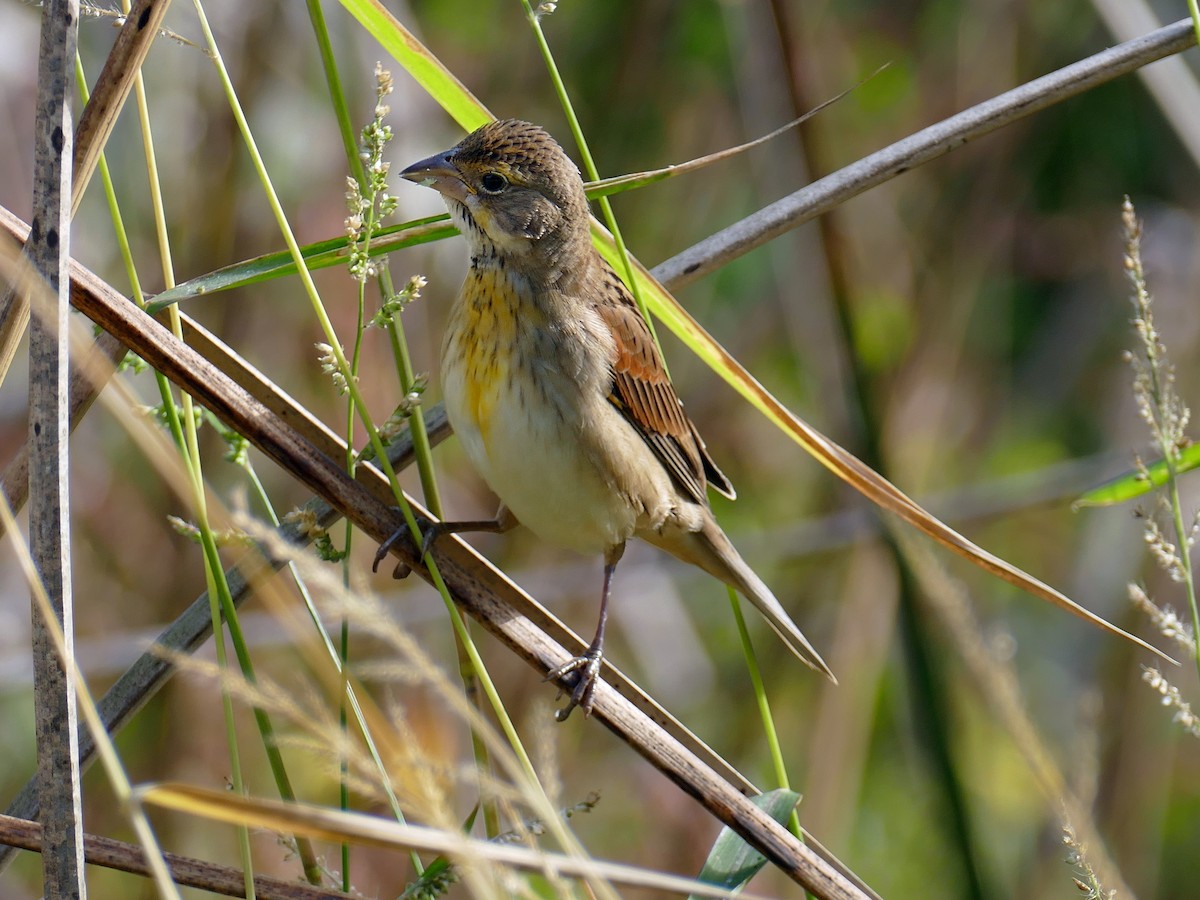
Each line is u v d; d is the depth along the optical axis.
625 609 12.89
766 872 11.58
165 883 3.64
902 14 14.35
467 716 3.78
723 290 13.60
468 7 13.58
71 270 4.88
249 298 11.56
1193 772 12.49
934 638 7.28
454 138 12.51
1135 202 13.92
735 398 13.85
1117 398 13.99
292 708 3.99
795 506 13.66
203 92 11.53
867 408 8.58
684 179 13.60
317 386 11.51
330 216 11.73
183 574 11.30
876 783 12.26
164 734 10.50
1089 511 13.53
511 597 5.91
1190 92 9.17
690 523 7.59
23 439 11.27
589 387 6.97
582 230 7.10
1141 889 11.25
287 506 11.39
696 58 13.43
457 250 12.25
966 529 13.80
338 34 11.58
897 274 13.69
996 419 14.16
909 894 11.65
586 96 13.51
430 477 5.80
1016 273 14.38
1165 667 11.82
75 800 4.52
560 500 7.03
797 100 9.09
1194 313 13.60
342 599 3.75
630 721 5.20
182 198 11.55
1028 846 11.51
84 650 9.37
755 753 12.75
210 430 11.37
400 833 3.69
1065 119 13.78
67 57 4.44
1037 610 13.55
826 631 13.30
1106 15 9.38
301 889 5.05
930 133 6.88
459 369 6.98
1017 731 4.39
